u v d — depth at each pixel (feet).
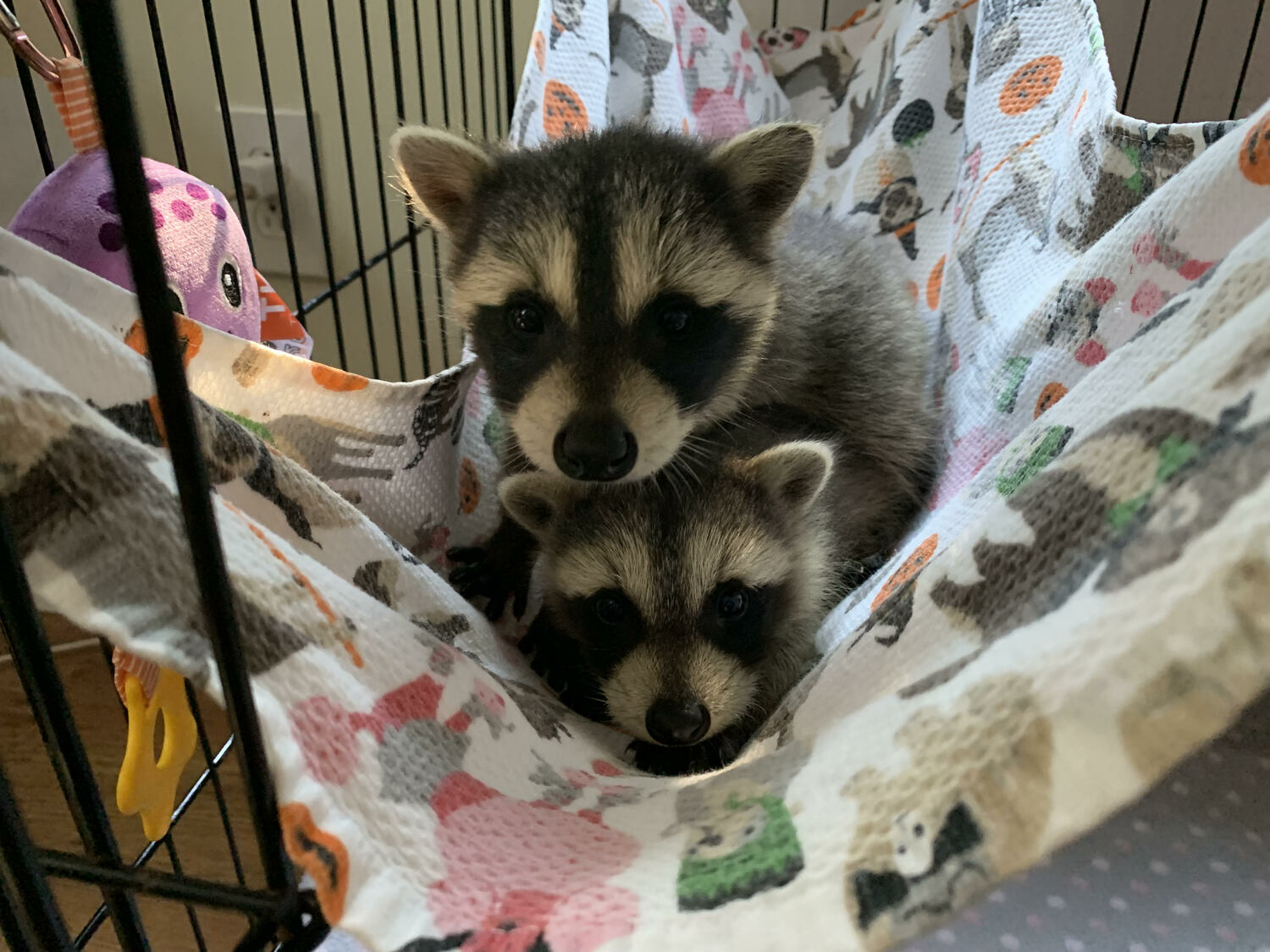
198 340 0.79
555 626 0.96
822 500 1.05
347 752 0.49
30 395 0.45
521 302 0.90
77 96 0.78
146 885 0.50
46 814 1.02
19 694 1.21
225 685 0.44
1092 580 0.44
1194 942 0.65
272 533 0.61
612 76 1.33
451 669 0.62
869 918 0.42
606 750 0.78
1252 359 0.44
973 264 1.10
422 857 0.49
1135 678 0.39
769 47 1.57
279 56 1.56
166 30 1.56
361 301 1.73
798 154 0.95
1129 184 0.93
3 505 0.43
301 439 0.85
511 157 0.97
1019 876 0.40
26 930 0.47
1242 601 0.38
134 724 0.60
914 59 1.31
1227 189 0.74
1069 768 0.40
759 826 0.49
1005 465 0.75
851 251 1.22
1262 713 0.79
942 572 0.57
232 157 1.11
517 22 1.55
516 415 0.88
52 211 0.78
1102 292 0.86
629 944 0.44
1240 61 1.43
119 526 0.46
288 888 0.49
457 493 1.03
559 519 0.95
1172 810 0.74
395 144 0.97
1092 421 0.64
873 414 1.16
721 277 0.92
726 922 0.44
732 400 1.01
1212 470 0.42
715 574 0.88
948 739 0.44
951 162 1.30
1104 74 0.98
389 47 1.55
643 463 0.84
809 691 0.65
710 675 0.85
